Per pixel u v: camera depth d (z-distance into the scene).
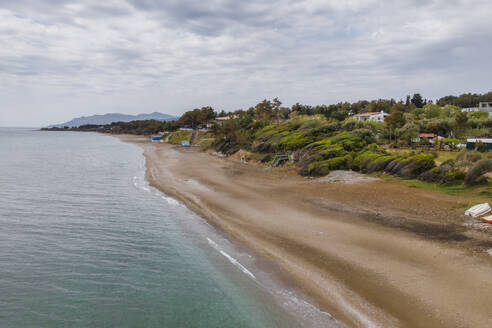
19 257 18.03
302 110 111.19
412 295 13.39
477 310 12.25
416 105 130.62
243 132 79.94
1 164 62.50
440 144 53.56
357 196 30.19
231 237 21.05
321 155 44.94
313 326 11.84
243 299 13.85
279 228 22.16
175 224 24.06
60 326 12.12
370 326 11.70
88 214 26.72
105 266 17.14
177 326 12.25
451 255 16.80
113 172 51.81
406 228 21.19
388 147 58.03
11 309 13.08
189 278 15.85
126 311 13.16
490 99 120.56
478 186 28.34
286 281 15.10
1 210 27.64
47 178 45.50
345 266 16.16
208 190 35.25
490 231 19.86
